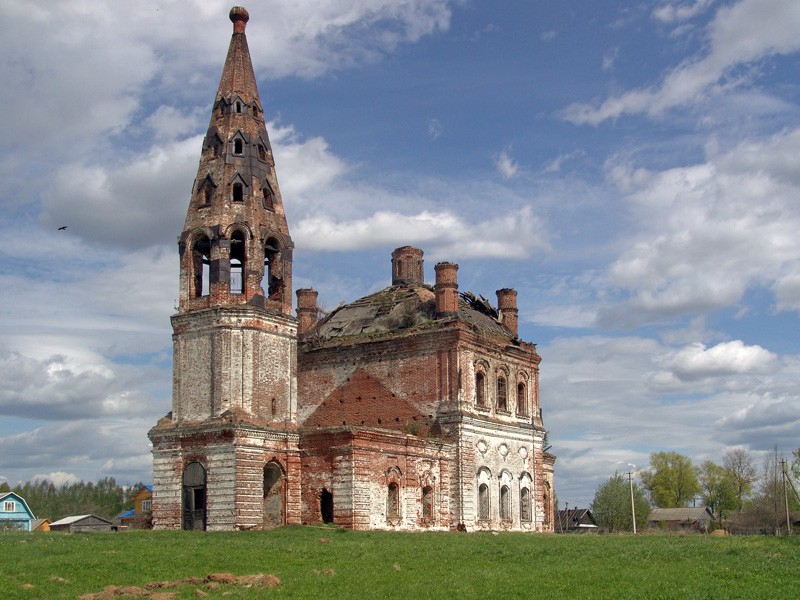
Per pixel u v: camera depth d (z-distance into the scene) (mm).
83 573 31219
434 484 62000
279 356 57219
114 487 176125
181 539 44438
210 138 59469
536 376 74062
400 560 36406
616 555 39500
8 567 31812
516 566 35031
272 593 27797
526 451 70938
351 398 68625
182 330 56906
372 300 73438
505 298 75000
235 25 62156
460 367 64875
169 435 55781
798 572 33344
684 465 138250
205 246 59219
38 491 168750
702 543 47656
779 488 107188
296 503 56500
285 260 59094
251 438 54312
